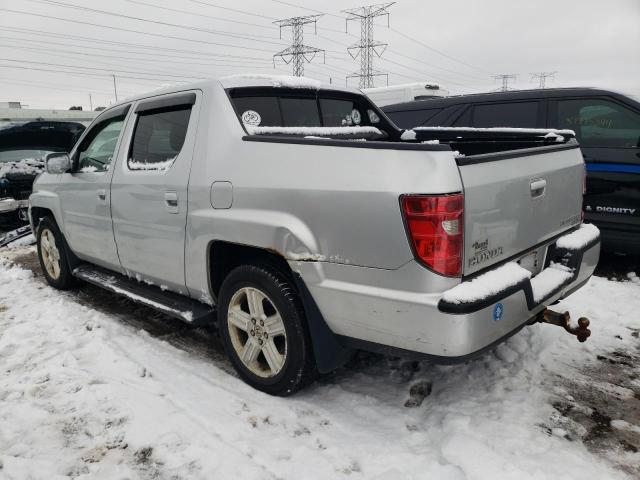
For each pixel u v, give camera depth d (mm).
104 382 3012
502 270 2418
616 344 3459
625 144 4789
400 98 10414
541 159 2764
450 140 3941
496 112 5648
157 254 3371
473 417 2598
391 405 2756
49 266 5023
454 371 3096
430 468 2227
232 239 2791
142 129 3588
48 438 2502
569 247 2891
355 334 2480
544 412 2670
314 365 2717
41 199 4762
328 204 2400
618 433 2508
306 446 2402
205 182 2928
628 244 4793
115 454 2373
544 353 3281
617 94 4902
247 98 3156
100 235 3941
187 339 3697
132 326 3957
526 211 2605
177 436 2471
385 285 2273
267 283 2730
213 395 2854
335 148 2438
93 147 4168
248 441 2428
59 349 3482
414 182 2160
